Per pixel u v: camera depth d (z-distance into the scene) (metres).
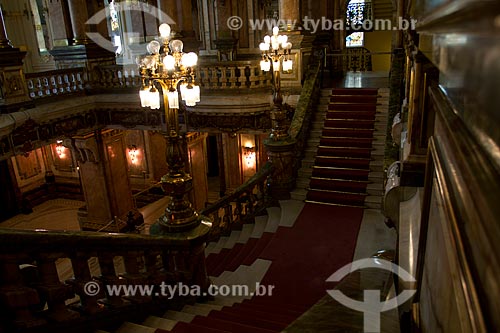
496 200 0.59
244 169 19.75
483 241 0.68
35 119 11.39
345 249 6.86
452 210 1.04
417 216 2.94
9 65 10.61
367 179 8.75
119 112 13.75
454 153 1.01
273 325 4.27
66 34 13.60
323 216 8.07
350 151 9.22
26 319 2.79
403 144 4.42
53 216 19.28
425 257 1.93
